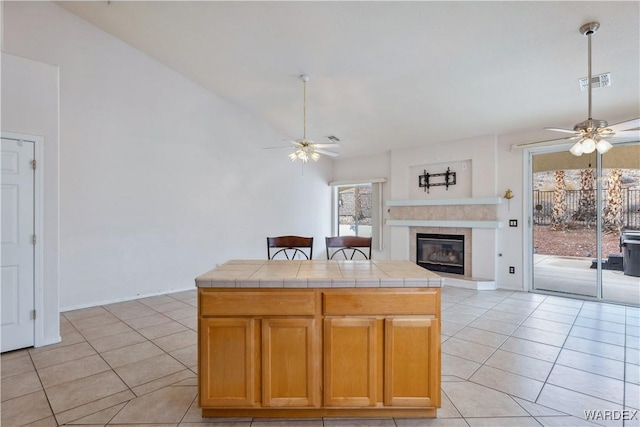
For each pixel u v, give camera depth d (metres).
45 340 2.82
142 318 3.54
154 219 4.48
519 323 3.40
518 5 2.50
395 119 4.95
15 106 2.67
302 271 2.03
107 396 2.04
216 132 5.21
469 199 5.11
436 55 3.28
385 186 6.46
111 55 4.03
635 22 2.48
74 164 3.76
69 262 3.74
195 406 1.94
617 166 4.17
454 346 2.82
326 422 1.82
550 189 4.63
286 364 1.80
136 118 4.28
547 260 4.68
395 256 6.09
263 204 5.93
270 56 3.77
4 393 2.06
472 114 4.44
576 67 3.15
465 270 5.30
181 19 3.43
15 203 2.69
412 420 1.83
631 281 4.10
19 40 3.35
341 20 2.97
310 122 5.56
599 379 2.25
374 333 1.80
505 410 1.90
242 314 1.79
